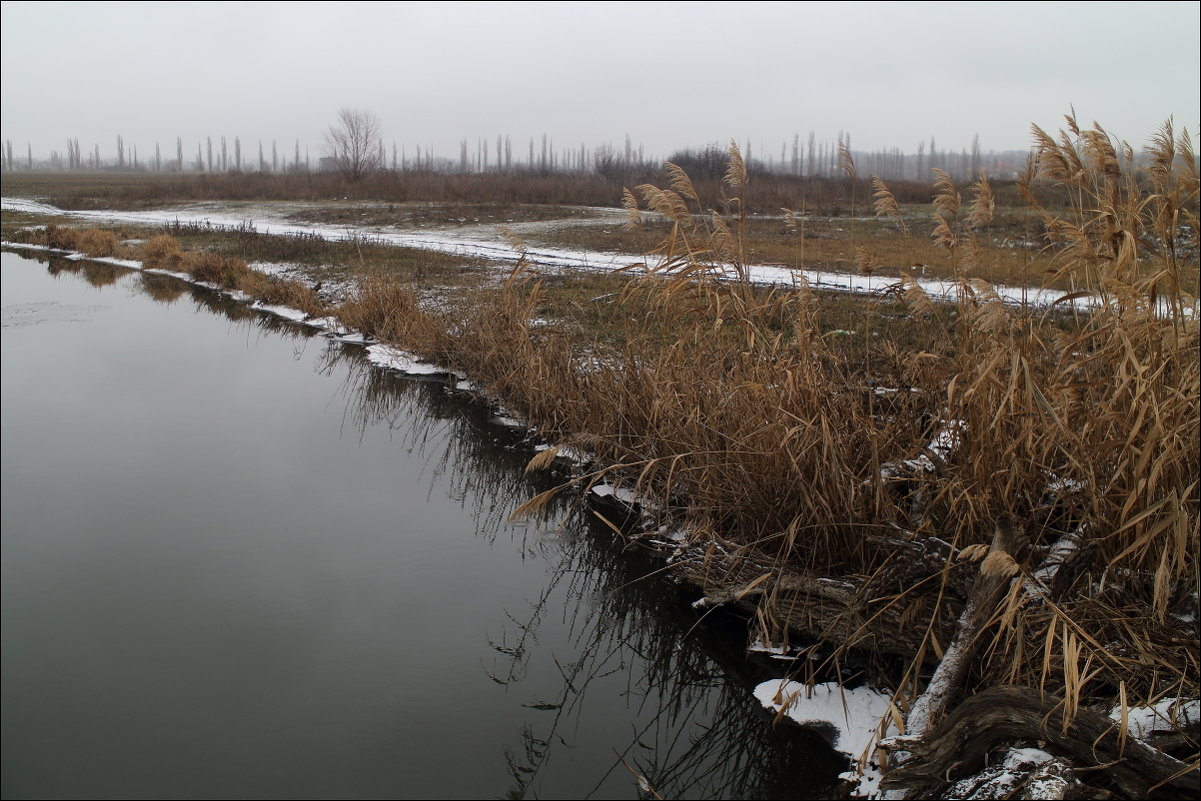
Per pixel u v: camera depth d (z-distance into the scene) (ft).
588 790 15.16
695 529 21.13
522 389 33.88
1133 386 15.87
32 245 98.73
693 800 14.89
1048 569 16.10
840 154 19.99
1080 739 12.12
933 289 49.03
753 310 21.50
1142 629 14.47
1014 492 16.93
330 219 119.03
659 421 24.73
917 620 16.29
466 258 74.64
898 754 14.16
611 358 29.71
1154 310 15.64
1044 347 17.40
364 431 35.47
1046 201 94.27
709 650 19.49
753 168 159.43
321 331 53.21
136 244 95.40
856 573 17.75
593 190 148.36
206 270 73.61
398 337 48.08
